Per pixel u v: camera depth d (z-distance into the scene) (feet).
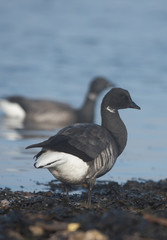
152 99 70.64
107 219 22.44
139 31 115.75
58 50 99.45
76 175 30.53
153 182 39.73
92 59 93.76
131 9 135.85
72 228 21.74
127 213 25.05
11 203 30.27
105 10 134.62
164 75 84.12
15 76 82.94
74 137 30.71
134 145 51.80
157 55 96.63
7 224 22.74
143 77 82.84
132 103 35.68
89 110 70.59
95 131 31.83
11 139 53.98
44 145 29.09
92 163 30.94
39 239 20.57
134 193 36.06
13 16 125.18
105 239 20.35
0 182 38.75
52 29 115.14
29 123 66.59
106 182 40.32
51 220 23.29
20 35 109.70
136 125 59.57
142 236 20.81
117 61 92.68
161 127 58.80
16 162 44.47
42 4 138.10
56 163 29.27
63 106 70.28
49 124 66.80
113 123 35.27
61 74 84.89
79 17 127.34
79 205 30.50
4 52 96.89
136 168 44.52
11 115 69.77
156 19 126.82
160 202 31.40
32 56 94.79
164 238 20.62
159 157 47.85
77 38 108.88
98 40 107.34
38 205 29.19
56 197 34.12
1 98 71.56
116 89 35.78
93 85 71.31
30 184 38.75
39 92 75.87
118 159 47.26
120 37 110.32
